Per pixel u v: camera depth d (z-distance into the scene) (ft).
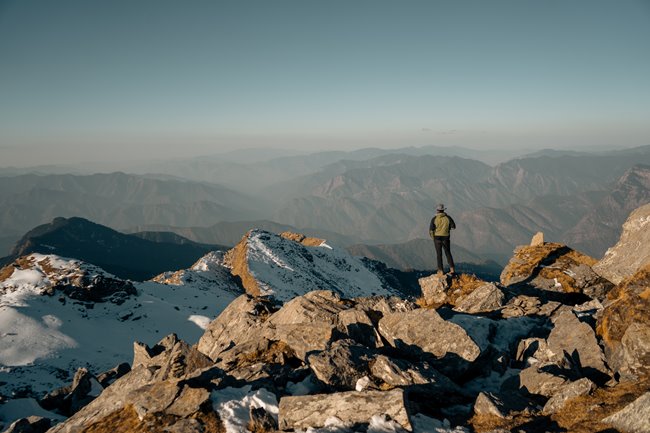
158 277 556.92
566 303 65.10
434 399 33.04
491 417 30.09
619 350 34.55
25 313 341.62
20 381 248.93
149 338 349.41
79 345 318.45
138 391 37.32
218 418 32.14
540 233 80.74
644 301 35.91
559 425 27.81
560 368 34.73
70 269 420.77
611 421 26.16
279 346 47.55
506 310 52.85
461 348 39.55
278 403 33.65
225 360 46.37
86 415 41.24
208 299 460.14
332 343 41.65
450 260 66.18
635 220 65.72
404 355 41.29
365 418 28.78
